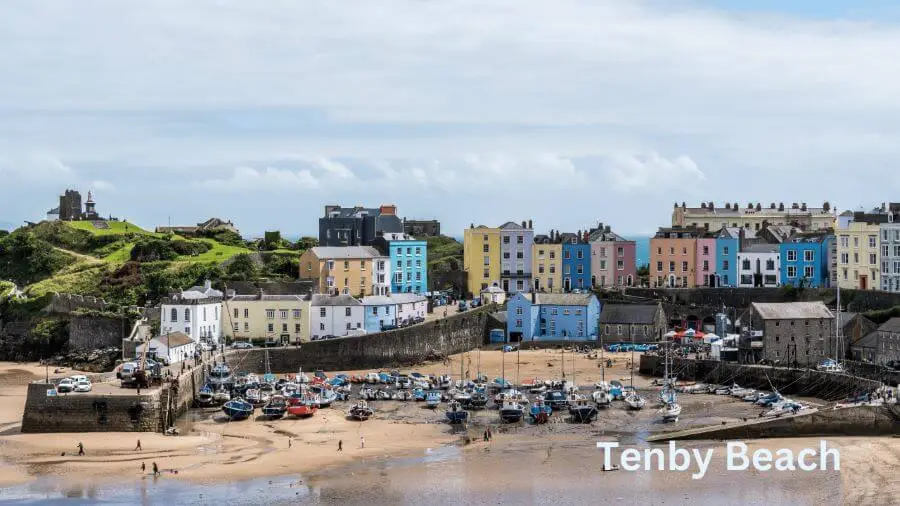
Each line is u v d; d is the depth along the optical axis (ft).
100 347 609.42
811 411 417.90
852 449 389.19
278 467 371.56
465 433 426.10
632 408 470.80
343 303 619.26
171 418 437.17
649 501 331.36
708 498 333.83
